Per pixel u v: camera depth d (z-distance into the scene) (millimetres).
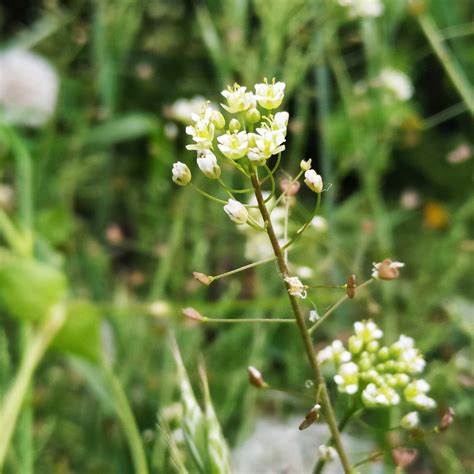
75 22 359
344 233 329
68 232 318
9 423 214
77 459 272
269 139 144
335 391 172
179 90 444
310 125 340
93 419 278
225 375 271
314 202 390
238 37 292
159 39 424
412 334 268
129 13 344
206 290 293
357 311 284
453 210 399
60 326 227
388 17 303
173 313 250
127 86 451
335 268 274
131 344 273
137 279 303
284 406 276
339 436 155
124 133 338
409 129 293
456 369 235
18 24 486
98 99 394
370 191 294
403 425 158
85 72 368
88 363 237
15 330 288
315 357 152
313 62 293
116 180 379
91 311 228
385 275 150
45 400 280
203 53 428
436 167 450
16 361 285
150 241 327
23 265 225
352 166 304
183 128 327
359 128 298
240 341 281
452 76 267
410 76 403
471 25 347
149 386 265
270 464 248
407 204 316
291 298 151
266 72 287
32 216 293
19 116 351
